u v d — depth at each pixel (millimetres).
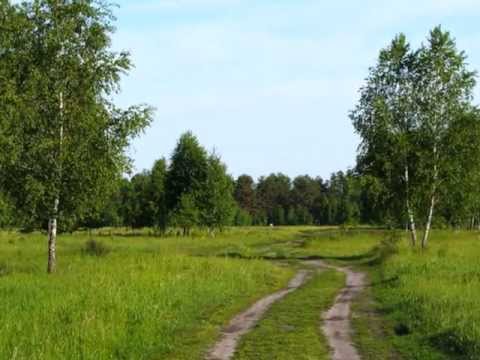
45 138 26234
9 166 25969
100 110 27625
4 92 25828
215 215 72562
